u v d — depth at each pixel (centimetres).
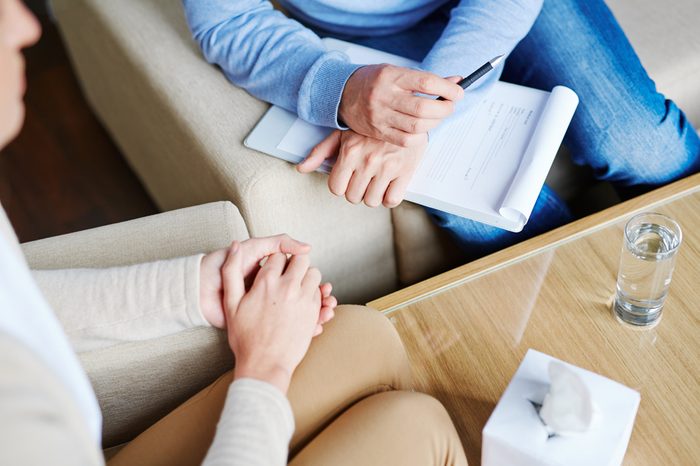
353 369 83
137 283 85
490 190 100
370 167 102
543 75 123
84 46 165
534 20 116
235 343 81
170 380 90
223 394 81
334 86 104
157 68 127
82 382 62
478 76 102
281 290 83
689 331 91
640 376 88
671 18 138
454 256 138
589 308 94
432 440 76
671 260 85
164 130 134
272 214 114
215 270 87
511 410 78
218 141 114
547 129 103
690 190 105
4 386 44
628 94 119
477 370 91
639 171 125
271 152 110
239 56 116
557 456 73
